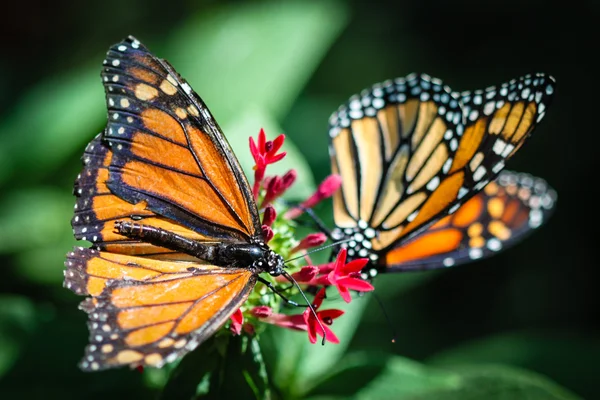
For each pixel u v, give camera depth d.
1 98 0.78
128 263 0.52
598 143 0.79
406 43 0.89
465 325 0.74
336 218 0.56
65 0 0.86
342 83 0.86
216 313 0.51
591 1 0.84
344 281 0.53
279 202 0.56
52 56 0.84
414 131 0.56
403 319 0.71
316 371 0.57
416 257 0.56
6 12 0.84
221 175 0.53
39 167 0.65
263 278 0.54
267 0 0.72
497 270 0.77
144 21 0.85
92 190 0.52
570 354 0.63
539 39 0.86
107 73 0.52
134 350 0.49
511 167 0.79
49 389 0.57
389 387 0.56
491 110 0.54
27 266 0.63
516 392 0.56
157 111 0.52
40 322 0.57
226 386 0.54
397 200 0.56
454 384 0.56
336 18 0.66
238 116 0.63
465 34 0.88
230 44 0.65
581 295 0.75
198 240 0.53
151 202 0.53
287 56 0.65
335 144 0.56
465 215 0.56
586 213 0.77
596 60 0.82
